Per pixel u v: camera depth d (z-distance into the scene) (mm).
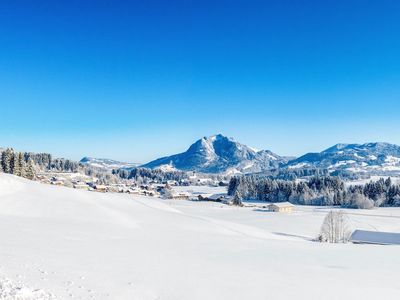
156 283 14797
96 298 11805
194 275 16828
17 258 16594
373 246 35219
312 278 17688
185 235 38500
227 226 60719
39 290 11047
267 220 100750
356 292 15273
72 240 26422
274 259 23844
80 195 77938
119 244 26500
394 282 17641
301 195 194000
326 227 63875
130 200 87375
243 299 13453
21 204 55125
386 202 177500
